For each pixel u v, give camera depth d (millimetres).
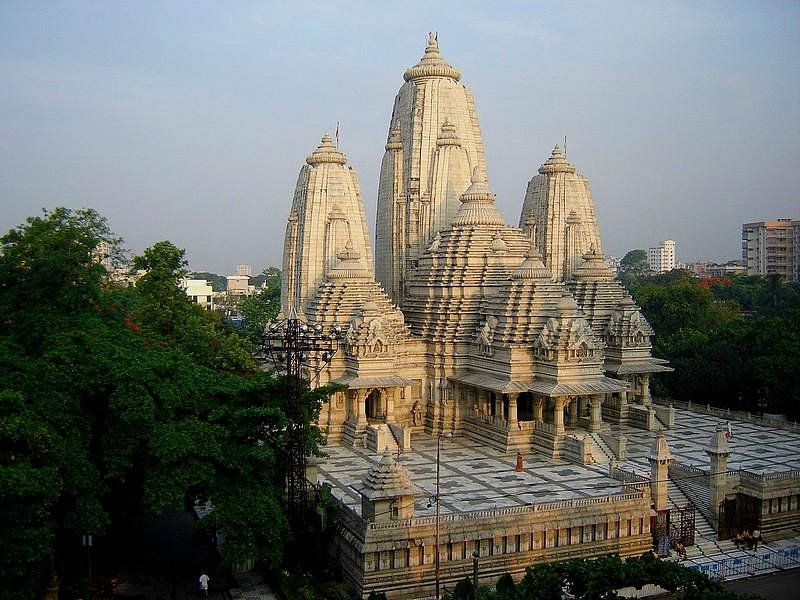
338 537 61219
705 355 117062
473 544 59625
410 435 96250
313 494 65375
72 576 57750
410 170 113250
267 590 58875
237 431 57312
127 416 53062
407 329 100500
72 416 53656
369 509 57938
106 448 54781
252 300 175500
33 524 46656
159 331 102750
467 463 82562
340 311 96750
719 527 69062
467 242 100625
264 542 54844
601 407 100500
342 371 94938
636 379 106312
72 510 50969
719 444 70188
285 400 61875
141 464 56500
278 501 58375
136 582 60094
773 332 113750
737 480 71438
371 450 89125
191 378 60375
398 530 57469
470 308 98250
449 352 97375
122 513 65812
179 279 114188
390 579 57125
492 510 60594
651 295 172000
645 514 64812
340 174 107312
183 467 53469
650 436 94438
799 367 103438
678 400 119000
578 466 80688
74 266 74188
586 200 122062
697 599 41844
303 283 106062
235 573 62125
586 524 62688
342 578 60312
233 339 112938
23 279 72812
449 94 114188
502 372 89750
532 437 88375
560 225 119188
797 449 87000
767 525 70062
